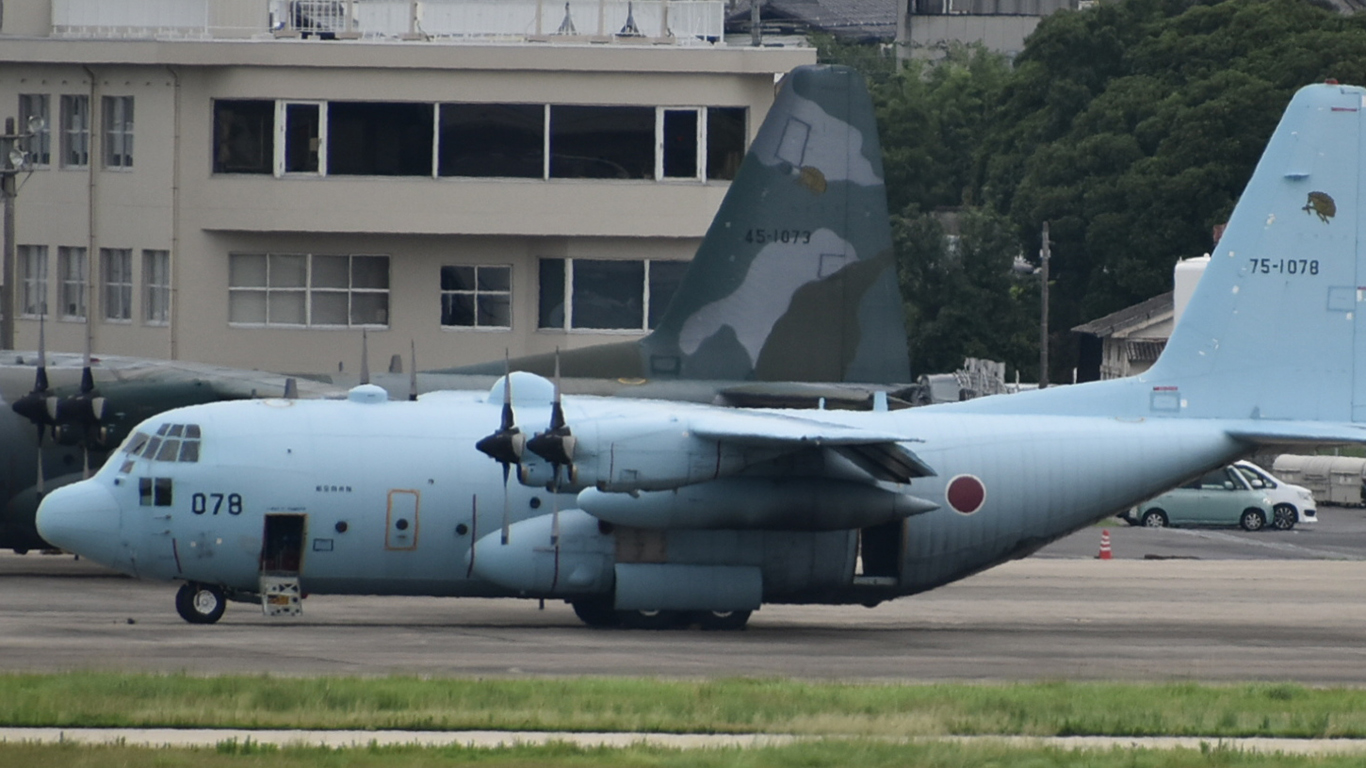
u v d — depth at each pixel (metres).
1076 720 75.38
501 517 104.94
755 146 127.12
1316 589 138.38
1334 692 84.06
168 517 102.12
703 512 103.56
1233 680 91.00
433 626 106.06
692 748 67.88
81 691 73.81
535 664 88.94
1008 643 105.00
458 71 174.75
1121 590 136.75
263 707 72.44
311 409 105.94
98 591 119.88
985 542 110.25
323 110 175.25
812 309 127.56
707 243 127.44
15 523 120.56
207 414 104.50
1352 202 113.38
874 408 118.75
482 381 124.81
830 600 110.25
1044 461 110.62
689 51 175.12
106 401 116.88
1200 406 113.56
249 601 105.75
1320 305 113.62
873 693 80.25
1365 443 109.75
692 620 108.19
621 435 98.75
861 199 127.88
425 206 175.75
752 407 125.12
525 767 64.25
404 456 104.56
